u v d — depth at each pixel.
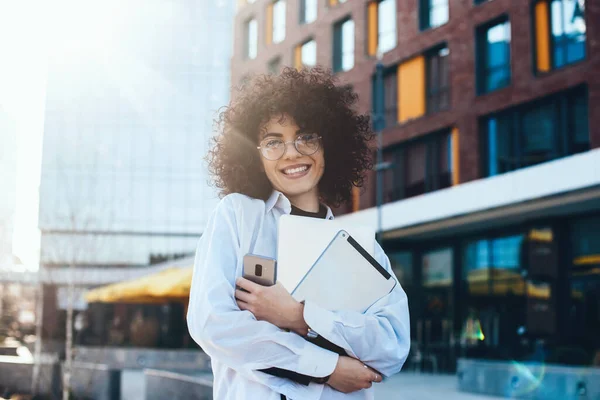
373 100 23.50
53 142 38.06
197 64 39.72
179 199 38.50
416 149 21.89
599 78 16.14
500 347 17.78
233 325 1.61
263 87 2.04
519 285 18.75
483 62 19.88
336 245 1.79
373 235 1.92
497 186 16.47
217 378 1.76
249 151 1.98
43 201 36.94
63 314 18.53
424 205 18.72
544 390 10.26
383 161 23.11
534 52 18.06
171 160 38.94
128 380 14.06
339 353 1.73
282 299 1.68
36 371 10.85
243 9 32.75
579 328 16.83
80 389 10.20
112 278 35.66
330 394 1.70
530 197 15.51
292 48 28.20
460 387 12.20
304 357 1.63
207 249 1.81
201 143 39.16
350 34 25.09
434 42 21.28
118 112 39.00
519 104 18.27
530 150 18.06
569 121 17.08
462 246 21.09
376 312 1.82
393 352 1.76
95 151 36.19
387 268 1.99
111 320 34.72
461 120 20.02
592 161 14.06
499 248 19.61
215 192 2.18
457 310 21.02
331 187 2.21
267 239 1.83
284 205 1.90
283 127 1.96
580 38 16.92
